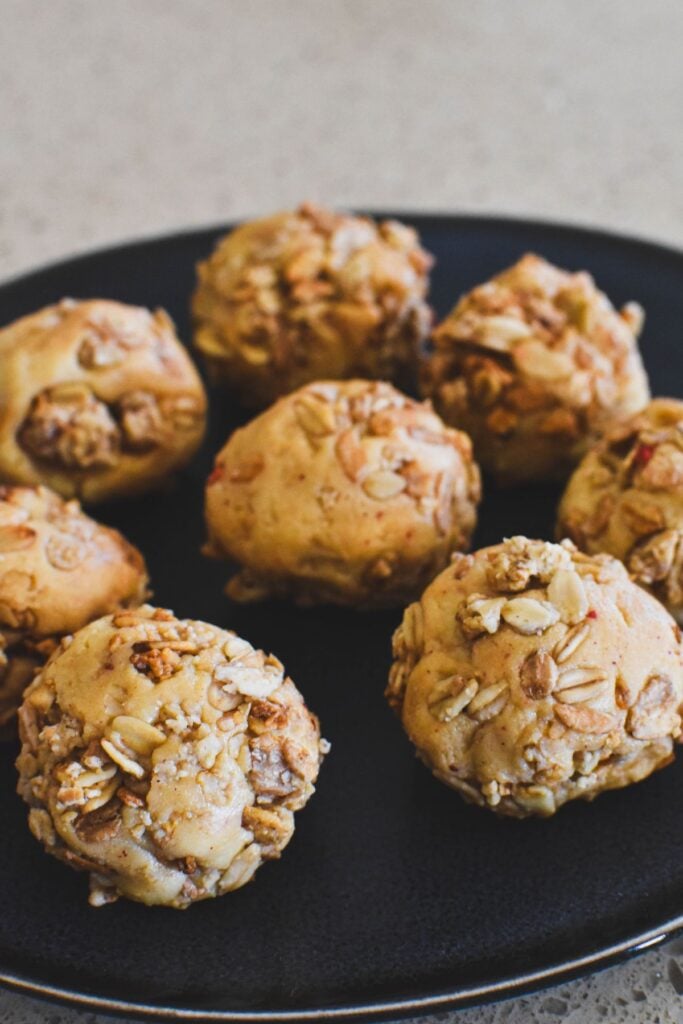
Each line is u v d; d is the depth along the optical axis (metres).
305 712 0.38
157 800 0.36
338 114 0.64
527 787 0.37
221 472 0.41
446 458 0.41
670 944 0.38
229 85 0.66
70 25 0.70
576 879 0.38
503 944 0.37
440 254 0.50
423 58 0.67
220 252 0.46
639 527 0.40
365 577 0.41
